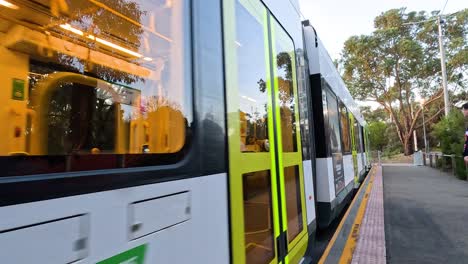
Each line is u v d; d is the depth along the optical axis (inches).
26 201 39.4
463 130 579.8
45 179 41.9
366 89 1582.2
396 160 1520.7
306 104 174.6
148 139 61.6
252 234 93.0
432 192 442.6
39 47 51.1
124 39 61.0
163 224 58.7
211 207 73.7
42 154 48.0
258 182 100.7
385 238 227.1
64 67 53.7
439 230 249.6
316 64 213.3
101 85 57.4
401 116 1808.6
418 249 206.7
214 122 78.7
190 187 67.0
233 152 86.0
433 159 936.9
